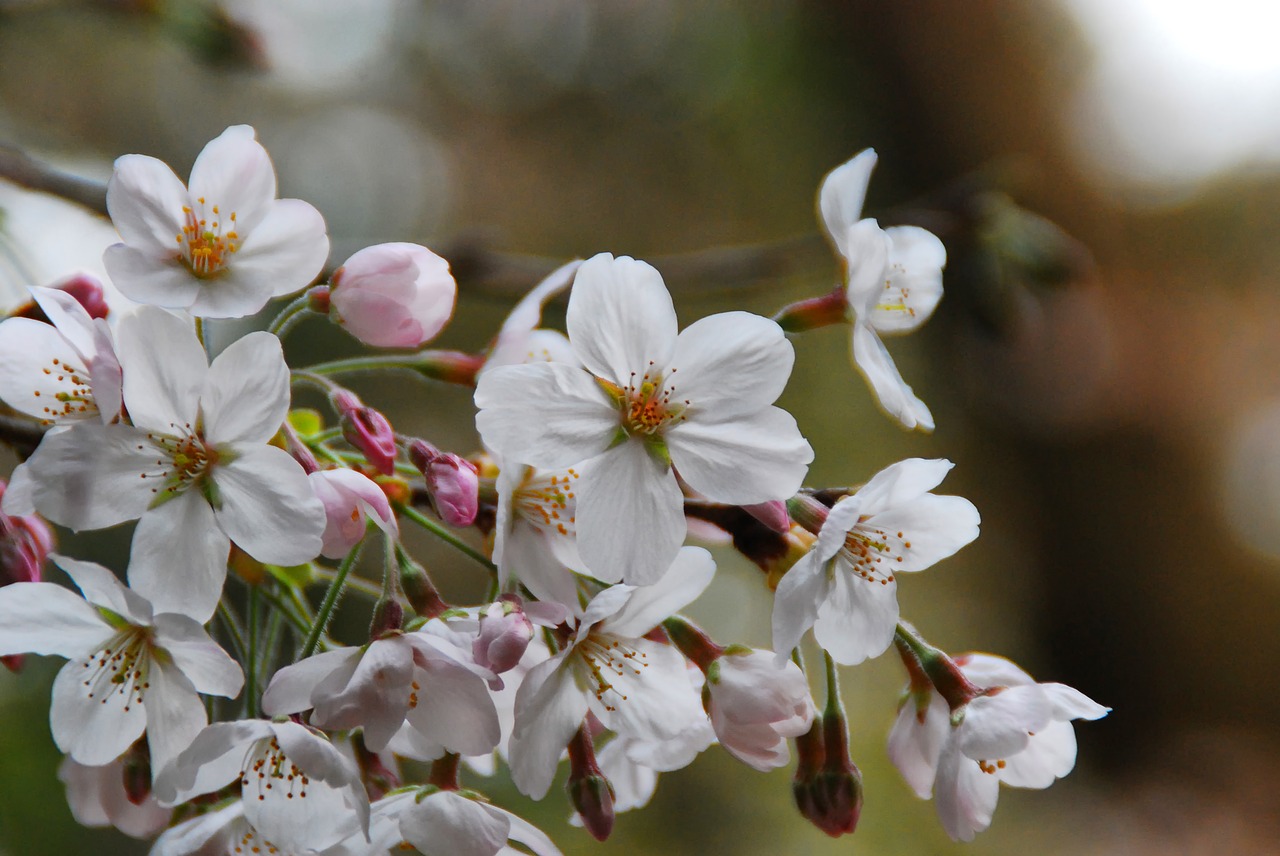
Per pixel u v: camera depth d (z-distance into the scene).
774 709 0.36
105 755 0.36
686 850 0.76
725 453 0.36
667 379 0.37
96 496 0.36
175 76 0.98
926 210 0.54
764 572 0.37
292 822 0.36
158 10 0.55
